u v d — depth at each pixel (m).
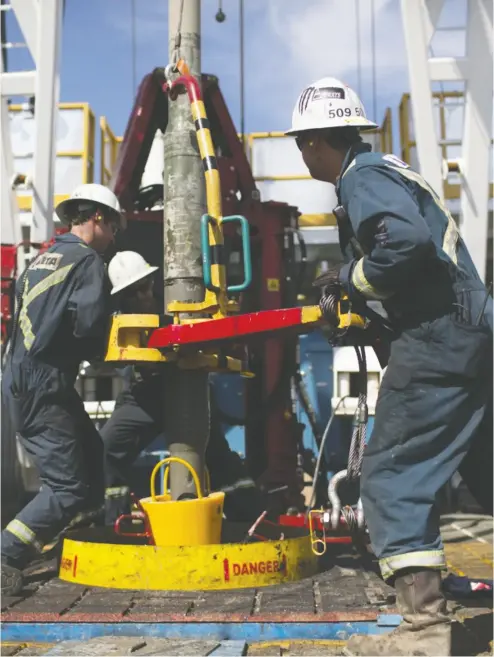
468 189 6.23
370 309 2.67
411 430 2.48
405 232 2.33
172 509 3.49
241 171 6.09
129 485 4.79
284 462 5.88
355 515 3.24
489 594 3.21
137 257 4.70
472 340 2.43
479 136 6.16
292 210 6.20
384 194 2.40
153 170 6.37
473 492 2.80
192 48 4.07
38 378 3.45
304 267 6.26
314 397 6.72
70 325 3.52
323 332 4.31
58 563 3.84
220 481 5.09
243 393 6.62
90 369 6.17
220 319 3.31
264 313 3.16
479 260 6.27
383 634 2.50
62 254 3.51
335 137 2.79
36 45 6.09
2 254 5.46
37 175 6.18
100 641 2.67
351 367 6.05
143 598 3.16
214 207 3.63
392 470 2.50
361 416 2.98
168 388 3.84
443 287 2.46
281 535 3.98
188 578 3.31
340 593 3.18
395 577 2.48
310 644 2.71
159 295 5.64
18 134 7.67
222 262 3.64
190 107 3.94
